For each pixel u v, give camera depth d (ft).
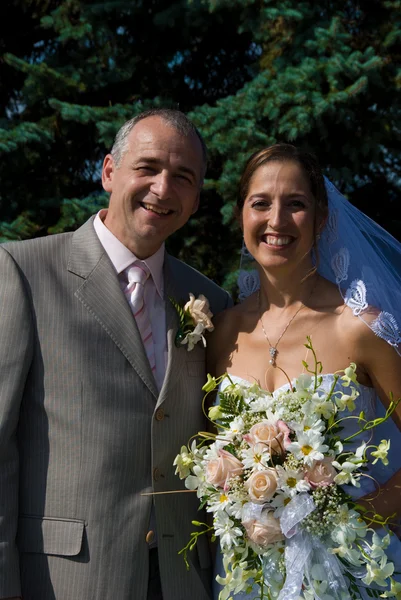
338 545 8.72
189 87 23.85
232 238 21.31
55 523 9.29
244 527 8.99
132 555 9.31
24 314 9.46
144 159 10.14
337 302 10.27
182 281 11.27
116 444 9.39
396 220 22.31
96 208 20.42
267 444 8.73
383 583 8.60
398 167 22.38
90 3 21.03
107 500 9.30
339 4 21.17
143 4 21.09
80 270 9.96
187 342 10.32
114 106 20.54
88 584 9.16
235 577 8.98
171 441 9.78
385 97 20.13
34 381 9.50
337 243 10.36
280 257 10.09
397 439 10.19
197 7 20.39
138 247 10.28
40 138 20.53
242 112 19.66
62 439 9.38
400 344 9.87
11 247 9.88
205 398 10.55
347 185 22.48
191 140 10.43
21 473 9.50
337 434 9.50
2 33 22.71
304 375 8.99
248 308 10.92
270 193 10.05
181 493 9.87
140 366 9.69
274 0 20.02
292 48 20.30
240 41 22.72
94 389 9.45
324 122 19.75
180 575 9.67
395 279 10.52
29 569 9.33
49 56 21.80
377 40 21.25
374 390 10.00
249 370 10.26
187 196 10.39
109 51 21.57
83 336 9.61
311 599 8.63
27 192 21.70
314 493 8.58
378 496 9.60
